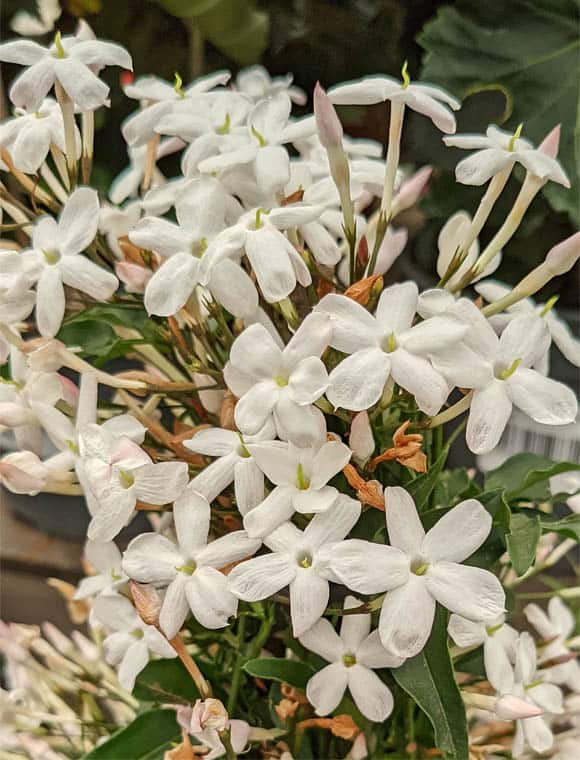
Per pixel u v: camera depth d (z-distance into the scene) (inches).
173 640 7.6
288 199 7.9
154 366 9.0
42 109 8.4
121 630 8.5
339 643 7.7
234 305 7.4
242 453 7.5
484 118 10.8
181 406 8.7
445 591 7.0
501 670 7.9
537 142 10.4
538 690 8.3
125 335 8.6
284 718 8.1
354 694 7.6
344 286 8.4
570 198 10.0
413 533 7.1
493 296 8.4
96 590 8.8
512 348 7.2
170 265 7.4
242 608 8.2
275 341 7.5
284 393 7.0
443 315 7.1
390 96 7.6
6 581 13.9
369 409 7.6
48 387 7.9
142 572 7.4
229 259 7.4
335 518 7.2
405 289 7.2
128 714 10.0
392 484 7.9
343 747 8.6
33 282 7.6
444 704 7.3
